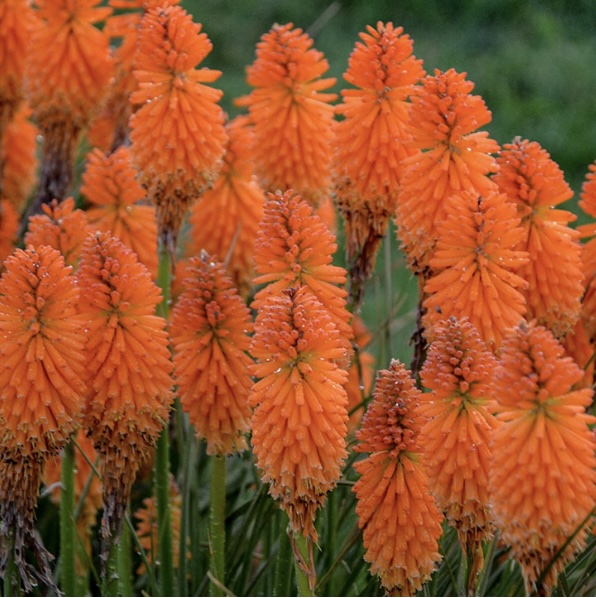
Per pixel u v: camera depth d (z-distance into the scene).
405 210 5.32
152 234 6.49
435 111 5.26
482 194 5.30
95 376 4.92
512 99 15.10
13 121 8.10
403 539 4.45
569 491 3.92
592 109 14.98
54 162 7.39
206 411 5.26
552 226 5.35
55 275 4.69
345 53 15.80
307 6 16.94
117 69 7.34
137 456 5.07
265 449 4.43
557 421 4.04
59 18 7.13
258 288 7.35
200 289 5.27
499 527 4.09
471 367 4.36
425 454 4.39
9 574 4.96
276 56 6.30
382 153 5.66
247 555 5.63
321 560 5.65
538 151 5.43
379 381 4.51
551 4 17.02
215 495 5.41
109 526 5.10
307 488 4.41
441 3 16.81
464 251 4.96
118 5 7.23
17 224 7.37
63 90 7.11
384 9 16.75
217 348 5.22
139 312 4.99
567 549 4.05
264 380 4.43
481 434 4.39
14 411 4.63
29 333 4.66
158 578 6.44
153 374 4.96
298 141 6.32
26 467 4.78
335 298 4.91
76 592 5.99
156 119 5.64
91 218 6.50
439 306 4.98
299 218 4.91
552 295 5.33
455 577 5.48
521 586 5.43
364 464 4.52
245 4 16.94
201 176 5.71
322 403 4.40
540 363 3.92
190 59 5.71
